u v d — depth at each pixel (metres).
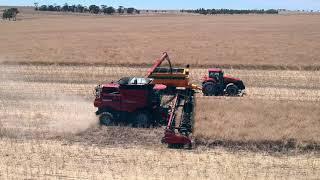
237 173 17.16
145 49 56.97
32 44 65.00
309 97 29.59
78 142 21.00
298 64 41.34
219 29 101.19
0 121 24.16
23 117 25.02
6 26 114.62
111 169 17.56
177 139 20.19
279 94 30.47
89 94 30.75
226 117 23.44
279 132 20.97
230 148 20.06
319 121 22.81
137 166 17.89
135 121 23.61
